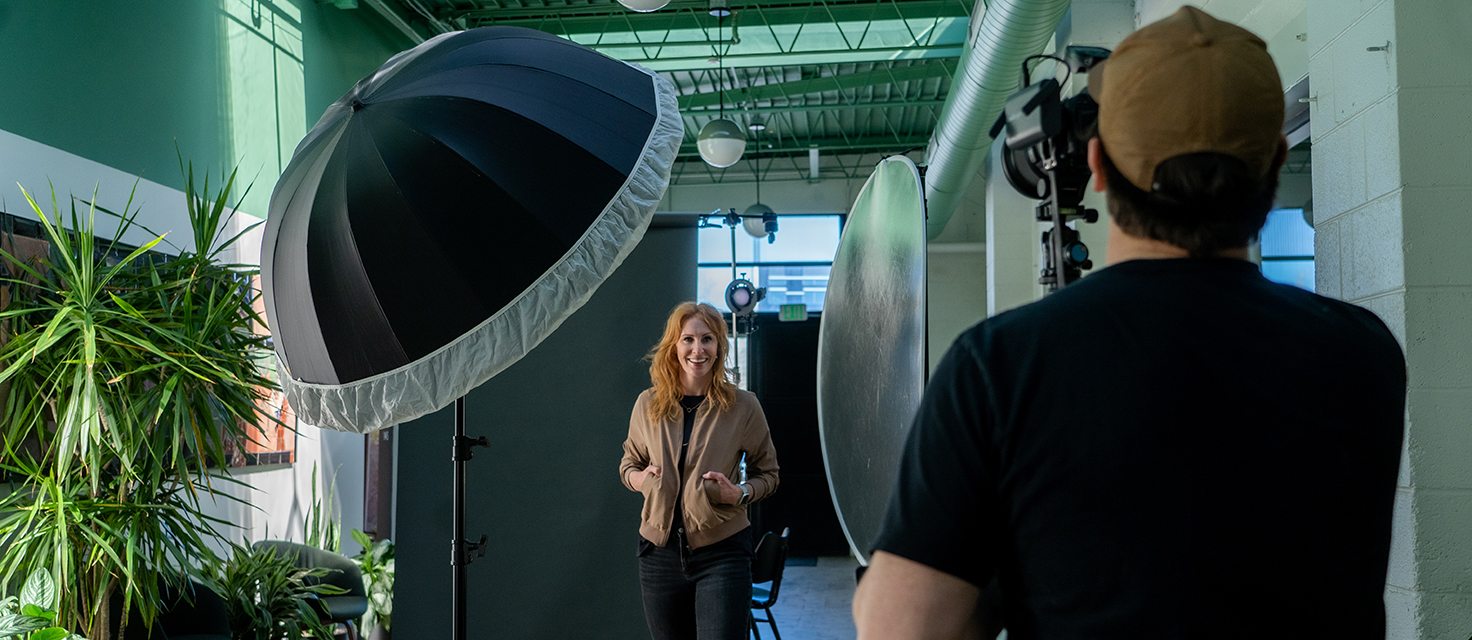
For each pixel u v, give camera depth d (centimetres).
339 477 551
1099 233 473
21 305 301
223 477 309
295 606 358
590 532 332
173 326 297
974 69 573
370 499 582
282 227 191
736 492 232
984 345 68
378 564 480
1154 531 61
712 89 1012
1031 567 65
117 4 418
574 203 175
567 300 170
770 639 540
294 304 185
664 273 337
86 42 396
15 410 284
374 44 687
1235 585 61
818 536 973
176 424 279
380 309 171
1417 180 213
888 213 150
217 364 308
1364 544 65
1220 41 67
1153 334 64
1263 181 68
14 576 271
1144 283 67
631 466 256
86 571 276
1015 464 65
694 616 246
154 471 281
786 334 1010
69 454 262
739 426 243
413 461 338
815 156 1130
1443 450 208
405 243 170
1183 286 66
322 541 517
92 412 263
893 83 993
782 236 1241
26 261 326
